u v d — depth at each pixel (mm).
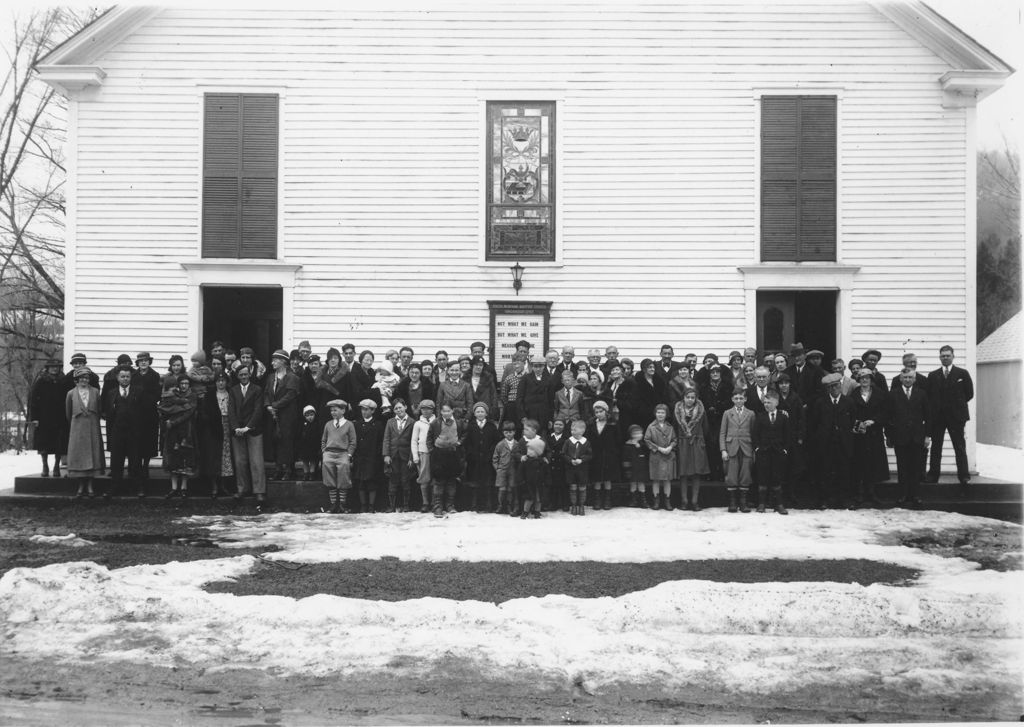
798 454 12695
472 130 15438
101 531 11219
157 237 15367
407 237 15445
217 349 13484
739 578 8891
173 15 15367
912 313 15258
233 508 12875
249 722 5590
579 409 12945
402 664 6547
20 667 6480
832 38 15328
